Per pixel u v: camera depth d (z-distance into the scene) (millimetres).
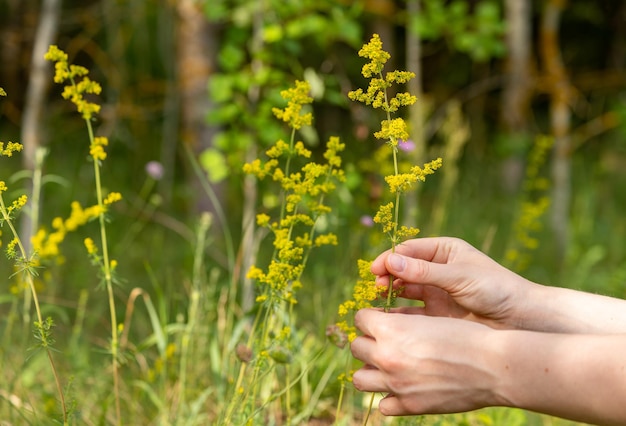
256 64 4207
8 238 4355
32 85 4363
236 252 4980
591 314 1595
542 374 1256
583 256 5355
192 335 2658
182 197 6164
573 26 10203
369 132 4418
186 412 2465
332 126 7785
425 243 1688
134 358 2273
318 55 7078
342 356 2707
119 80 7043
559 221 5621
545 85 6168
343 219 3369
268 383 2441
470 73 9320
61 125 7484
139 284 4289
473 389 1306
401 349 1352
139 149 7348
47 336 1810
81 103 1921
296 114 1957
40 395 2666
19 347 3025
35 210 2725
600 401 1219
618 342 1237
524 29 6785
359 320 1430
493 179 7406
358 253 3984
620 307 1589
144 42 7812
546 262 5590
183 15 5129
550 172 7363
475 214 6086
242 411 2002
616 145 8156
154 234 5348
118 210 5547
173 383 2693
